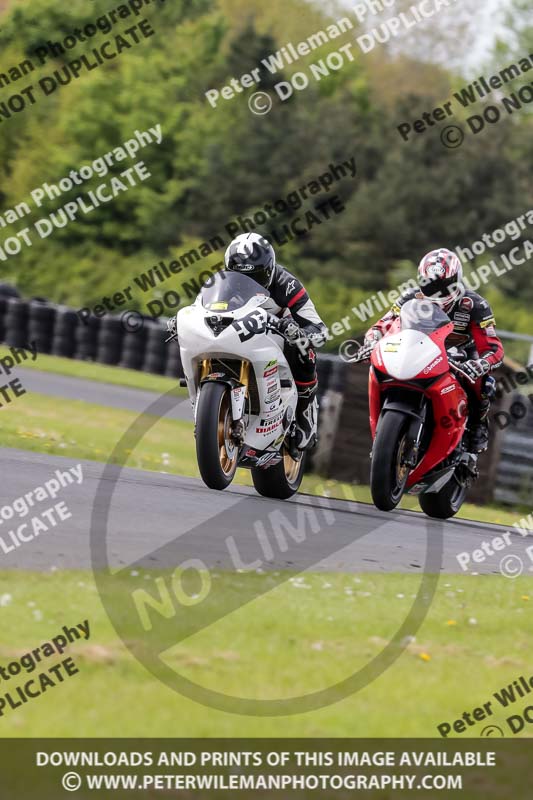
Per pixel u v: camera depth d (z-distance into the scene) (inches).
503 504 1811.0
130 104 5022.1
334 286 4308.6
